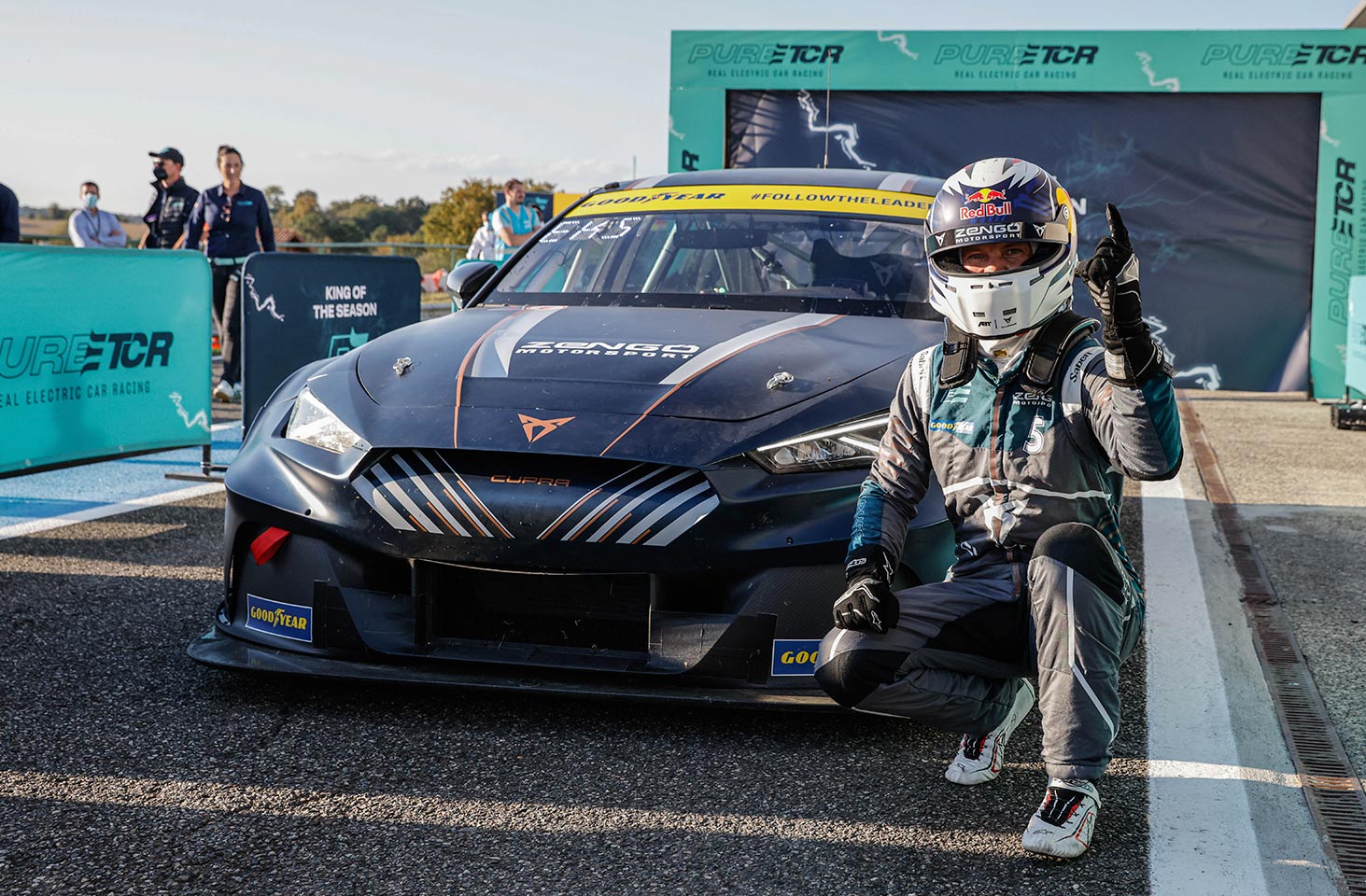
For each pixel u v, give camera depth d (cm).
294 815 209
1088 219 948
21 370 455
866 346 285
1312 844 205
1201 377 955
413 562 248
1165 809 218
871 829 207
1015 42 927
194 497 511
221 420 728
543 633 250
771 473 240
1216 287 945
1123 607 202
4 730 246
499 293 355
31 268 455
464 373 272
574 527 237
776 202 373
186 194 929
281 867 190
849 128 957
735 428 245
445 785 222
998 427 204
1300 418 843
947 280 199
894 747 245
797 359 272
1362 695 282
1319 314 930
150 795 216
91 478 554
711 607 242
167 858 192
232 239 822
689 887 185
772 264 340
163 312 517
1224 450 685
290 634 262
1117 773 235
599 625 247
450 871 189
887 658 204
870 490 216
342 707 262
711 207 372
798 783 226
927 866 194
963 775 226
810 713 262
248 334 526
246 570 271
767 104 966
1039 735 255
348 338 589
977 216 193
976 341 206
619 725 254
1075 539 196
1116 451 189
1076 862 196
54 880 184
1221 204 934
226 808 211
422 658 248
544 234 386
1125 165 938
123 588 360
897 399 217
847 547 238
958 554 214
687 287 335
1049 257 194
